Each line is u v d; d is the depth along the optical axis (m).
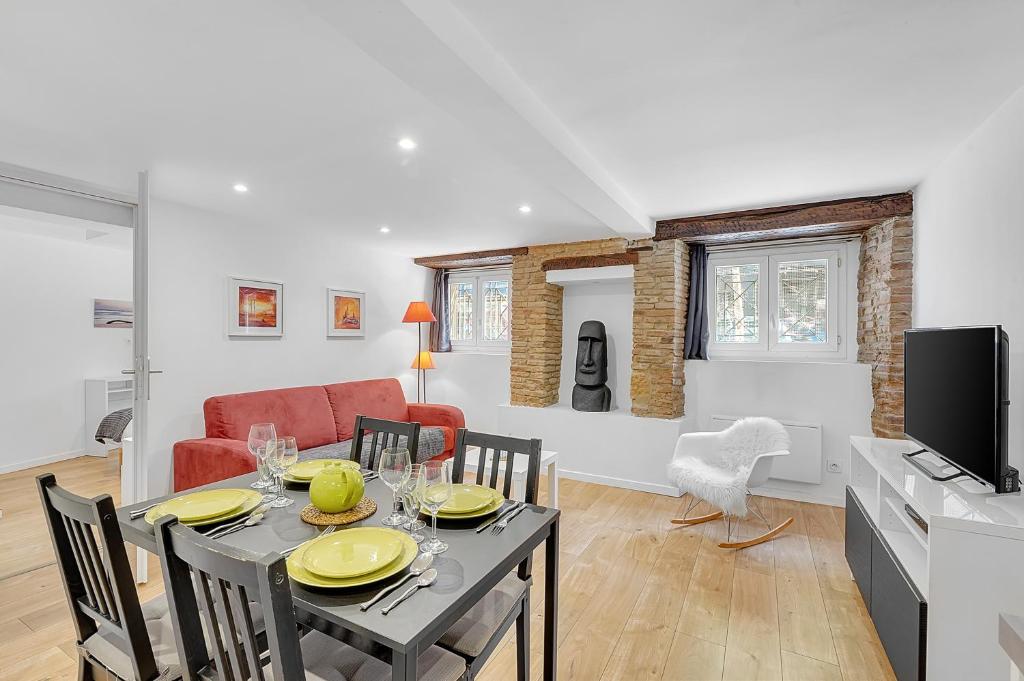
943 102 2.06
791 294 4.34
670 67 1.80
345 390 4.68
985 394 1.79
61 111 2.14
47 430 4.91
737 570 2.88
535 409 4.95
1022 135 1.95
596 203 3.16
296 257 4.51
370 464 2.53
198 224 3.75
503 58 1.75
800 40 1.63
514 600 1.73
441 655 1.45
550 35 1.61
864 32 1.59
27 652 2.10
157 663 1.38
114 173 2.94
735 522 3.61
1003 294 2.10
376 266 5.39
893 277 3.37
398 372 5.71
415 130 2.34
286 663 0.94
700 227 4.03
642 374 4.42
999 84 1.92
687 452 3.70
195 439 3.63
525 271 5.20
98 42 1.64
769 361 4.36
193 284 3.73
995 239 2.16
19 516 3.56
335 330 4.89
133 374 2.53
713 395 4.42
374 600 1.21
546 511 1.81
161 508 1.70
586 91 1.97
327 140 2.45
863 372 3.84
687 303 4.58
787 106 2.10
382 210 3.79
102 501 1.24
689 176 2.99
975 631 1.58
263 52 1.70
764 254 4.43
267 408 3.94
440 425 5.03
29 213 2.55
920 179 3.06
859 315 4.05
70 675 1.97
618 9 1.48
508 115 1.88
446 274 6.16
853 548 2.68
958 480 2.04
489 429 5.68
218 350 3.90
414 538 1.57
